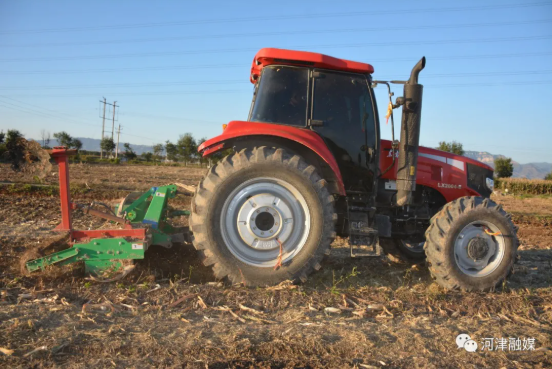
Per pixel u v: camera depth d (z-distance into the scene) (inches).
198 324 127.8
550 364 114.5
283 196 168.7
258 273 164.7
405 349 118.4
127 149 2389.3
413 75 179.8
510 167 1738.4
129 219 180.9
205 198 163.6
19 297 139.9
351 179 189.3
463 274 174.6
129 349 108.6
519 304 159.0
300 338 119.0
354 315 142.9
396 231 209.5
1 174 605.3
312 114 184.4
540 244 319.0
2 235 248.4
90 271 163.6
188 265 189.5
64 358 103.2
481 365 111.8
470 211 175.8
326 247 168.2
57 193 434.6
